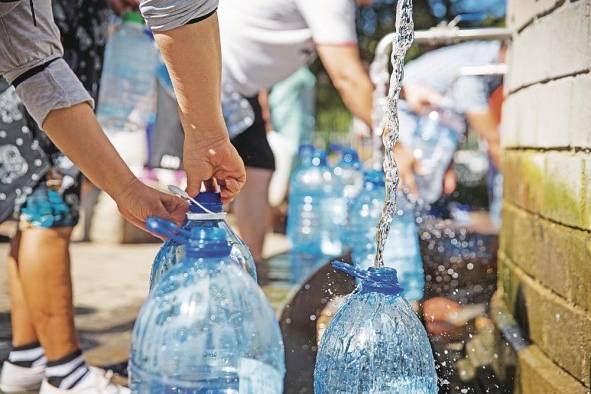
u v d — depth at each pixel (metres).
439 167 5.37
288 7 4.51
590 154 2.45
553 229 2.77
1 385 3.60
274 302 4.20
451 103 5.70
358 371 2.04
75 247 7.27
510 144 3.71
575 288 2.50
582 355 2.41
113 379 3.57
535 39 3.24
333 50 4.27
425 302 3.47
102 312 4.76
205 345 1.79
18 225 3.49
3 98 3.28
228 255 1.86
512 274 3.38
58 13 3.37
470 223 5.52
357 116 4.38
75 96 2.27
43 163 3.31
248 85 4.76
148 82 4.47
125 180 2.23
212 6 2.14
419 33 4.21
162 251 2.18
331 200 5.46
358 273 2.10
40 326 3.40
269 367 1.83
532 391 2.62
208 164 2.32
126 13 4.39
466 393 2.69
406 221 3.87
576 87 2.62
